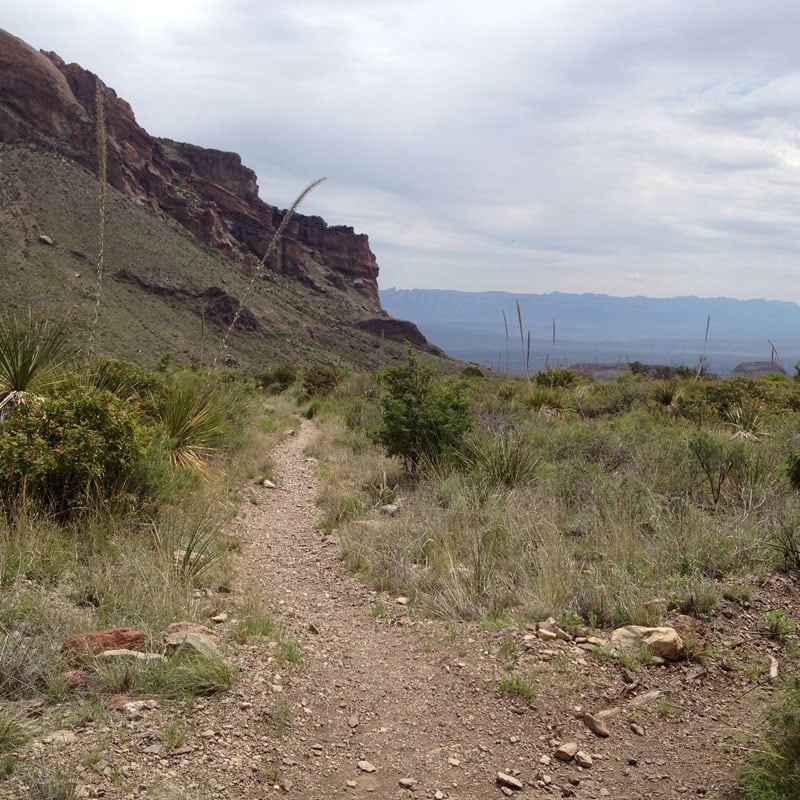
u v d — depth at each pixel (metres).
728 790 2.94
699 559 5.49
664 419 14.42
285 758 3.07
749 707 3.68
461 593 5.11
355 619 5.04
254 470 9.93
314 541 7.11
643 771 3.16
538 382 20.56
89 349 8.29
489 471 8.45
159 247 77.69
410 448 9.58
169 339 58.94
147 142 121.50
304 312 108.62
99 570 4.73
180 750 2.92
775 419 13.05
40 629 3.84
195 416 9.66
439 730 3.48
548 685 3.87
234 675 3.66
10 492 5.70
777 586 5.17
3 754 2.68
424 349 119.00
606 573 5.32
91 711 3.11
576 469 8.47
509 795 2.96
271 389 28.17
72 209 71.50
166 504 6.70
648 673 4.02
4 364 6.98
